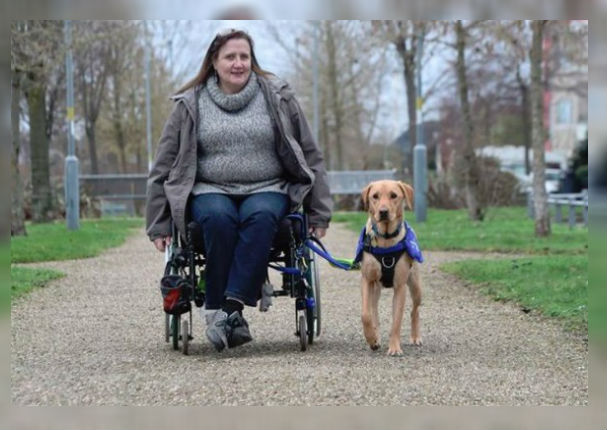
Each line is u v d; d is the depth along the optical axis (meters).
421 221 22.48
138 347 6.98
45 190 25.41
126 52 34.47
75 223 21.50
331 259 6.68
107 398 5.24
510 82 45.94
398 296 6.58
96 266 13.50
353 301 9.48
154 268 13.12
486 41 21.05
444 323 7.95
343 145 49.34
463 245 15.54
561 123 51.62
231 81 6.55
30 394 5.36
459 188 30.06
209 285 6.35
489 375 5.72
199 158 6.57
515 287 9.70
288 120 6.60
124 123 39.59
